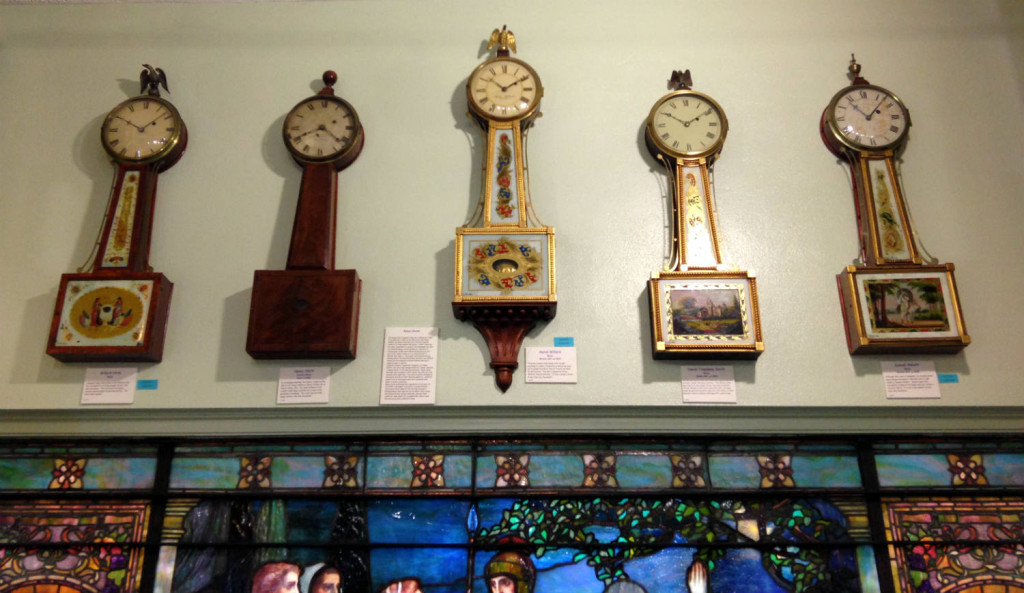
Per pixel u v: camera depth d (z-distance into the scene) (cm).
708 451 408
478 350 420
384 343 420
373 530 397
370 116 470
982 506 397
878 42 484
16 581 390
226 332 425
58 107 474
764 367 416
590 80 476
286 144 448
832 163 458
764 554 392
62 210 451
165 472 406
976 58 478
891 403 408
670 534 394
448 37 486
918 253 428
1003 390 409
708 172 446
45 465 409
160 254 441
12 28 486
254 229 447
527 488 401
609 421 408
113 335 409
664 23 487
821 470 404
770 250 441
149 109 459
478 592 386
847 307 423
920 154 458
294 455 410
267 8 490
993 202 446
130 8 493
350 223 445
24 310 430
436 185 454
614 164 457
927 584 385
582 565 390
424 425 409
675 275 419
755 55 482
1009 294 428
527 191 450
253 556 394
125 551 395
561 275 434
